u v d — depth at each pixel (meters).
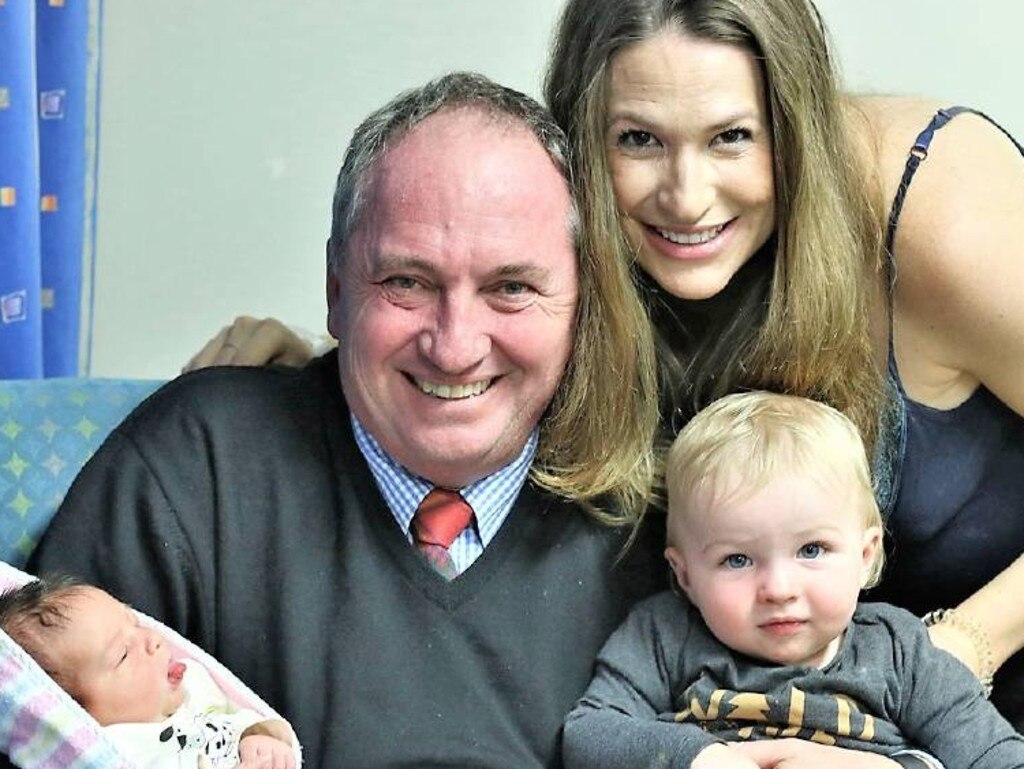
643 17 1.54
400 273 1.49
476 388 1.53
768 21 1.54
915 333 1.71
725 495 1.52
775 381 1.68
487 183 1.48
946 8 2.66
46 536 1.59
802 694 1.53
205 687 1.51
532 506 1.62
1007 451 1.76
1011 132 2.69
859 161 1.67
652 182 1.58
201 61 2.69
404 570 1.57
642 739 1.48
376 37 2.70
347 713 1.53
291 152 2.73
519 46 2.71
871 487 1.59
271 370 1.68
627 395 1.62
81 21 2.22
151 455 1.59
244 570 1.57
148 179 2.72
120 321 2.77
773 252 1.66
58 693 1.38
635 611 1.62
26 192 2.01
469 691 1.55
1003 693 1.79
